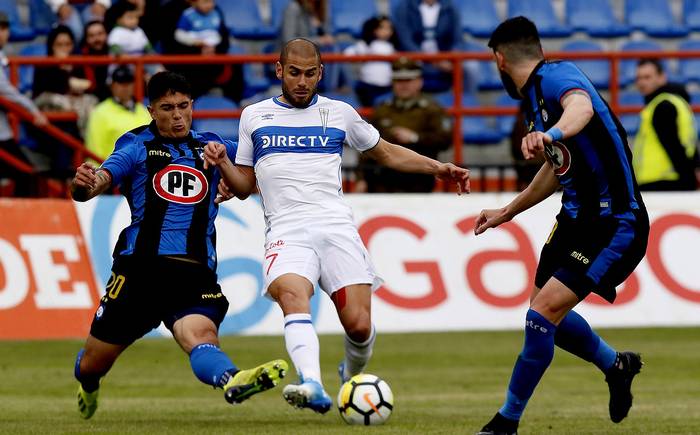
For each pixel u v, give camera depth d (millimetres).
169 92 23422
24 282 42656
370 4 63500
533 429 24688
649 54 50500
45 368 39438
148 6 52656
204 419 26844
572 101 21047
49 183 48312
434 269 45188
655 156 46781
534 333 21906
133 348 44938
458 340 48594
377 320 44375
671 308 45812
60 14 55562
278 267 23578
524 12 64688
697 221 46469
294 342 22516
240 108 53406
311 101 24391
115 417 27344
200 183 23688
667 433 24078
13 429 24625
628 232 21938
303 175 23984
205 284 23531
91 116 46469
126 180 23656
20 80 55219
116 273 23609
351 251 24062
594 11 65250
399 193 48125
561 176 22297
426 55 49625
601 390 34281
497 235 45781
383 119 48000
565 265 21984
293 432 23672
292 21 55281
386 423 25469
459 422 25781
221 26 52688
